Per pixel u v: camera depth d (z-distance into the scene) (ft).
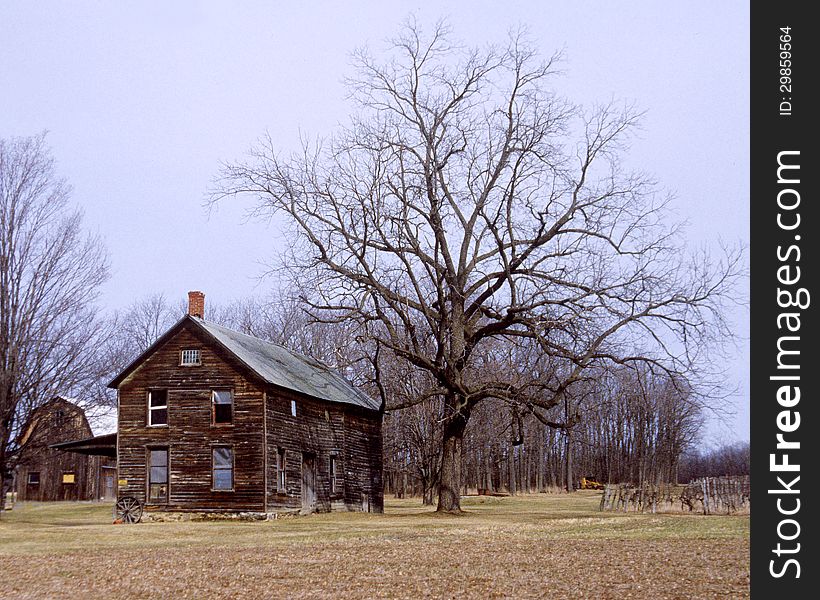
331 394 171.12
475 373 177.47
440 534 110.22
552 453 368.89
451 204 147.23
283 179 141.38
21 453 147.23
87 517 176.04
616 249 142.10
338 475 170.50
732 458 406.41
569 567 73.10
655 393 262.06
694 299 135.85
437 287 143.74
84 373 153.28
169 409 149.48
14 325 144.15
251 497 144.25
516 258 143.33
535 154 142.72
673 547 84.53
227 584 69.77
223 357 148.77
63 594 67.56
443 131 146.41
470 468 316.60
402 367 191.93
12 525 143.13
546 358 185.68
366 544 97.71
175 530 126.11
